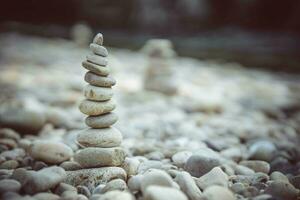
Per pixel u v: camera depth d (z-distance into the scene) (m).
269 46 4.50
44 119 1.24
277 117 1.67
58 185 0.73
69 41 4.93
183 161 0.90
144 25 5.65
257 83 2.66
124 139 1.15
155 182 0.68
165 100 1.82
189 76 2.70
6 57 3.16
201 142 1.12
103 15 5.83
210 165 0.84
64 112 1.45
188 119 1.48
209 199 0.67
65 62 3.09
